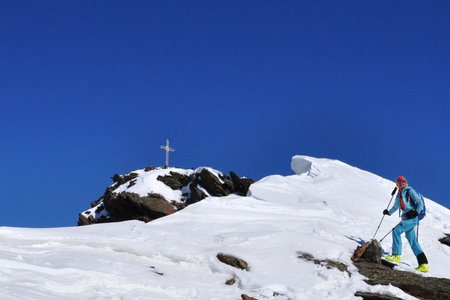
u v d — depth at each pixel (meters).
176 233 12.25
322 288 9.99
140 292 8.67
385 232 14.20
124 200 19.72
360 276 10.81
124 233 11.96
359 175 19.80
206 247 11.41
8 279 7.96
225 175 20.92
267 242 11.80
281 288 9.63
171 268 10.48
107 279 8.73
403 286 10.47
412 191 12.27
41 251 10.38
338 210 15.29
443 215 17.20
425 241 14.17
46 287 8.00
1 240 10.94
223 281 10.06
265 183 17.45
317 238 12.28
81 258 9.84
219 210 14.31
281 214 14.61
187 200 20.12
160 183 20.38
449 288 10.62
